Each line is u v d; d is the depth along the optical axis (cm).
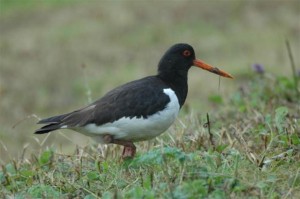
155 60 2388
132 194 919
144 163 1009
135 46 2508
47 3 2927
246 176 969
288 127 1128
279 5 2741
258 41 2469
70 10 2838
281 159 1021
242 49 2412
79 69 2355
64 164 1112
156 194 913
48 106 2120
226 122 1292
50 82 2288
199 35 2558
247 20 2650
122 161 1078
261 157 1030
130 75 2250
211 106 1733
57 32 2652
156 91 1069
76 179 1047
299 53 2319
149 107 1052
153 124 1061
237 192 913
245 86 1619
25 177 1079
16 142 1820
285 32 2533
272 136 1084
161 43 2516
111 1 2888
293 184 943
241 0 2770
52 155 1152
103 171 1052
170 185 911
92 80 2245
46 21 2766
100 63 2389
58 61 2428
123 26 2652
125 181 1001
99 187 999
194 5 2775
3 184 1071
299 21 2619
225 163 994
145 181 952
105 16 2739
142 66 2339
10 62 2441
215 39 2508
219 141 1115
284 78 1502
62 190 1012
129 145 1074
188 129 1232
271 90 1484
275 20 2641
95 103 1072
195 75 2194
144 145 1168
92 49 2497
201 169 949
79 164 1098
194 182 898
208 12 2714
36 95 2194
